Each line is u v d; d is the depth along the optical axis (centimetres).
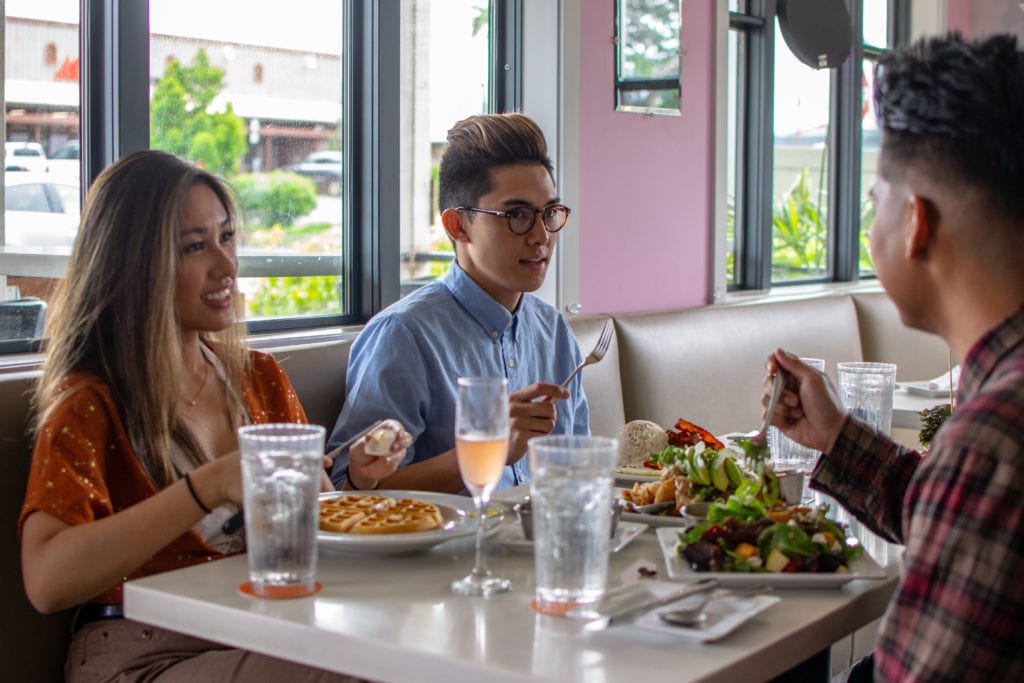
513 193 217
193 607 121
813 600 123
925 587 92
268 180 270
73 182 230
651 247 363
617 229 348
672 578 127
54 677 174
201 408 174
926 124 105
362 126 288
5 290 219
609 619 113
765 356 368
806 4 420
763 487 149
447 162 225
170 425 163
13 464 170
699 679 99
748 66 426
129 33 231
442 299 225
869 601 126
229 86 259
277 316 274
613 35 341
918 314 111
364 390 212
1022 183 102
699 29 376
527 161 218
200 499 140
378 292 291
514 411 177
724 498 158
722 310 360
